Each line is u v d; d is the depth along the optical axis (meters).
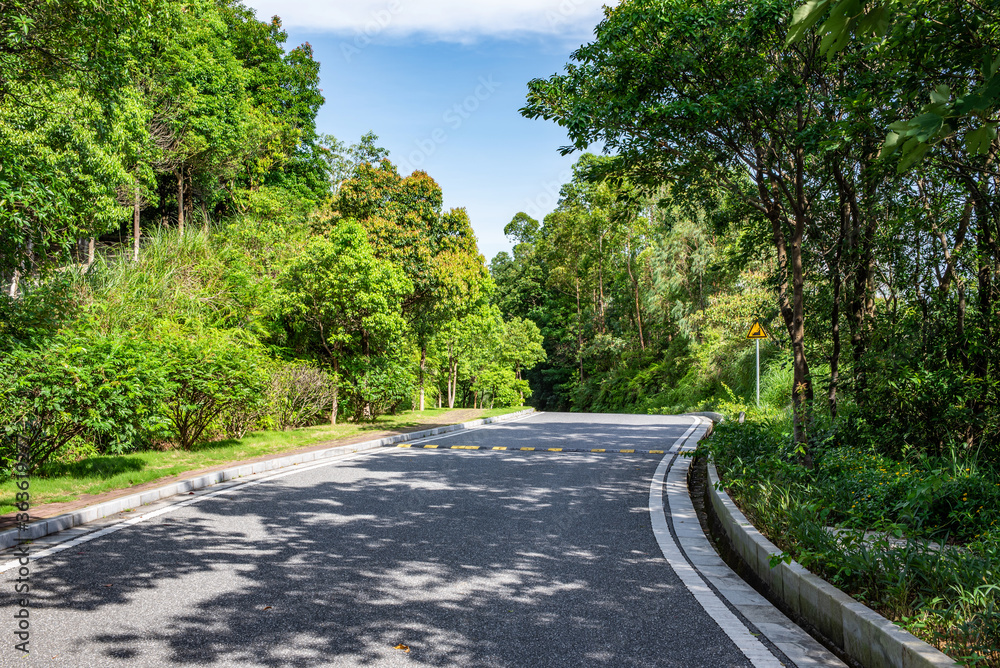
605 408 44.03
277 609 4.26
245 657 3.53
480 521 6.90
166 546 5.73
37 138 11.65
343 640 3.78
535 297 61.94
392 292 19.25
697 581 5.02
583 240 43.25
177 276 16.92
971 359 7.55
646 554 5.78
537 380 62.41
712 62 8.03
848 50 7.35
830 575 4.34
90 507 6.71
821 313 10.04
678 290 33.84
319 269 17.75
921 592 3.93
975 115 2.04
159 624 3.96
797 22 2.16
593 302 51.00
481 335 40.44
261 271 19.61
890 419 8.06
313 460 11.48
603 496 8.37
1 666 3.35
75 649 3.58
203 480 8.80
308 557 5.48
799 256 8.41
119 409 8.83
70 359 8.85
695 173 9.41
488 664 3.49
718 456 9.65
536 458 11.78
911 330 8.23
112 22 9.52
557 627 4.04
